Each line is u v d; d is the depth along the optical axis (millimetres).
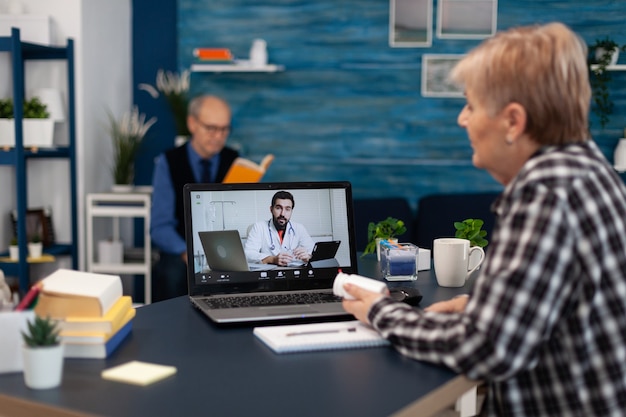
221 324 1628
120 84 5082
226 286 1874
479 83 1306
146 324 1670
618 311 1196
